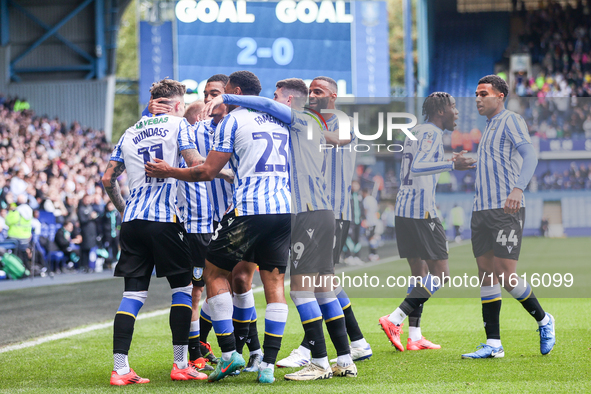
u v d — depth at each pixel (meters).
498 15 112.12
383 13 67.00
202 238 14.41
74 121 72.38
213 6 65.00
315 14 66.19
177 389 11.33
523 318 19.92
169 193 12.70
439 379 11.82
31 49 74.69
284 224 12.34
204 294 27.30
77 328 19.41
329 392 10.85
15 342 17.09
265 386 11.47
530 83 98.62
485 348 13.98
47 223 40.91
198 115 15.45
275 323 12.14
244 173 12.20
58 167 48.59
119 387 11.64
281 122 12.80
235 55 65.38
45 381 12.34
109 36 75.69
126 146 12.98
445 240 14.59
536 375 11.99
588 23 104.81
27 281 35.25
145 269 12.69
